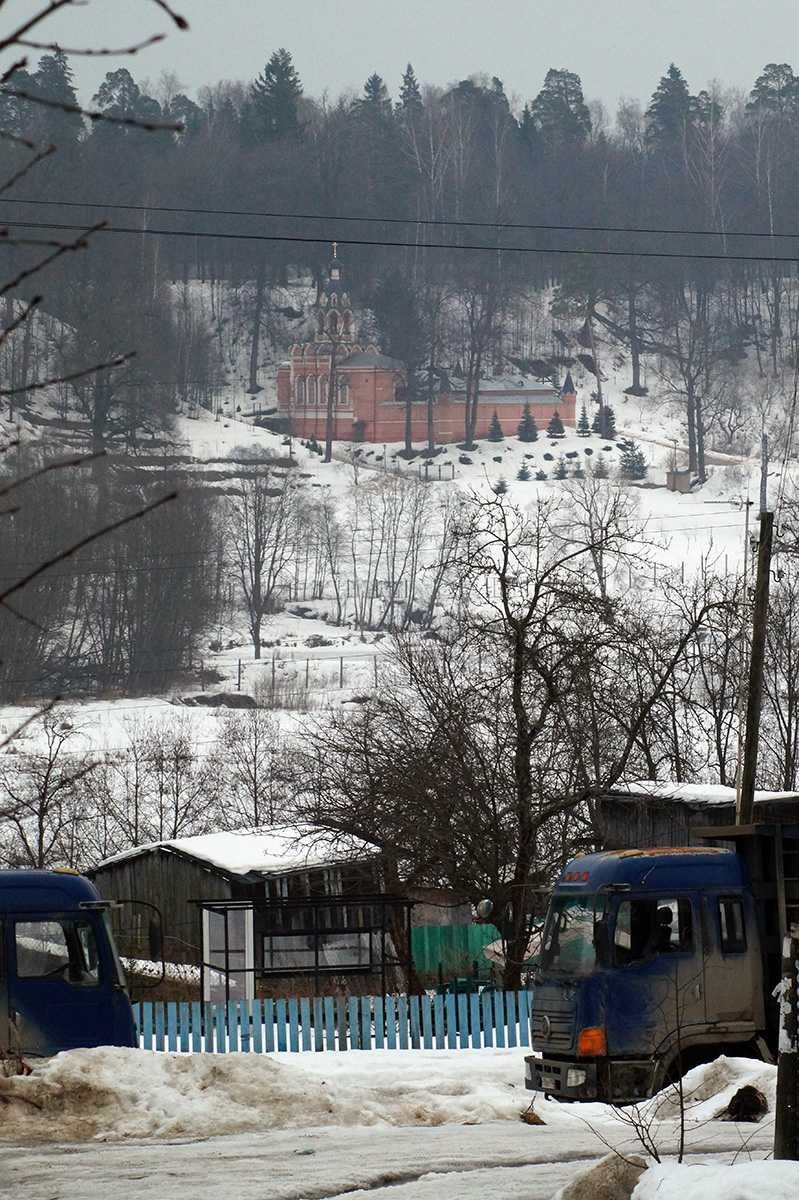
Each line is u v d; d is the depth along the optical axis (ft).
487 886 228.22
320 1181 94.17
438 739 228.84
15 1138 118.32
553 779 234.17
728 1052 146.41
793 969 74.54
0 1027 152.87
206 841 313.94
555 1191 87.20
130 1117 125.29
